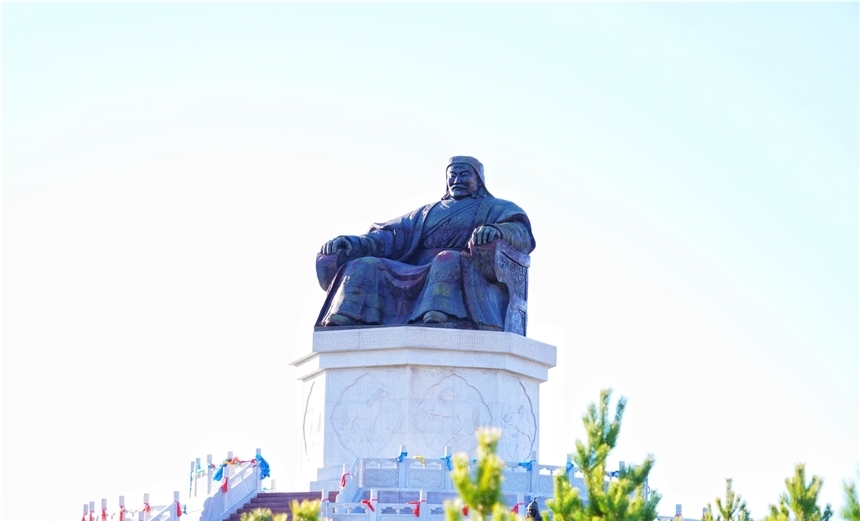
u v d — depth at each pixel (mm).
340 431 47562
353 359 47688
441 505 39906
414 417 46906
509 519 22625
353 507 40562
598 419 28672
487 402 47250
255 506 42562
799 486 30750
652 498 28625
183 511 43344
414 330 46750
